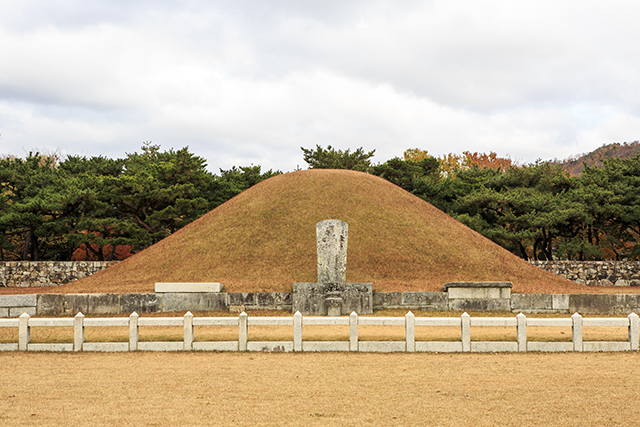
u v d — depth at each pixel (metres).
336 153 52.44
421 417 7.00
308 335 13.67
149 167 42.53
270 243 24.36
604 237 43.00
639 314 18.19
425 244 24.91
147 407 7.47
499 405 7.55
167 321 12.02
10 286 32.41
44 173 38.62
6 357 11.32
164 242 27.61
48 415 7.10
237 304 18.69
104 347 11.98
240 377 9.31
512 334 14.10
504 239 39.88
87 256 40.78
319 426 6.62
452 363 10.55
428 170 51.06
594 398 7.91
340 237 19.25
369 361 10.75
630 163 40.44
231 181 44.41
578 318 11.82
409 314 11.87
